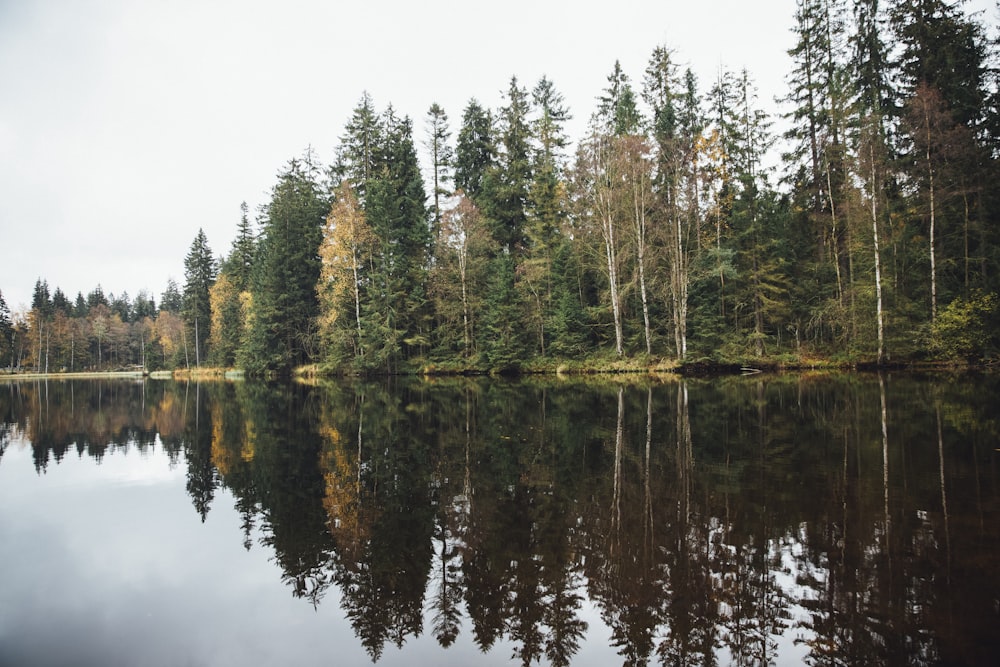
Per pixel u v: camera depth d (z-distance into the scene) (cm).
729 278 2755
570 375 2841
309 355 4062
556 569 477
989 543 473
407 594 454
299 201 4206
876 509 568
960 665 312
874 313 2344
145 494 779
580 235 3127
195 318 6191
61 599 461
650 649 356
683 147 2644
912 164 2280
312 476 852
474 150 4128
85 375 7856
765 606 393
